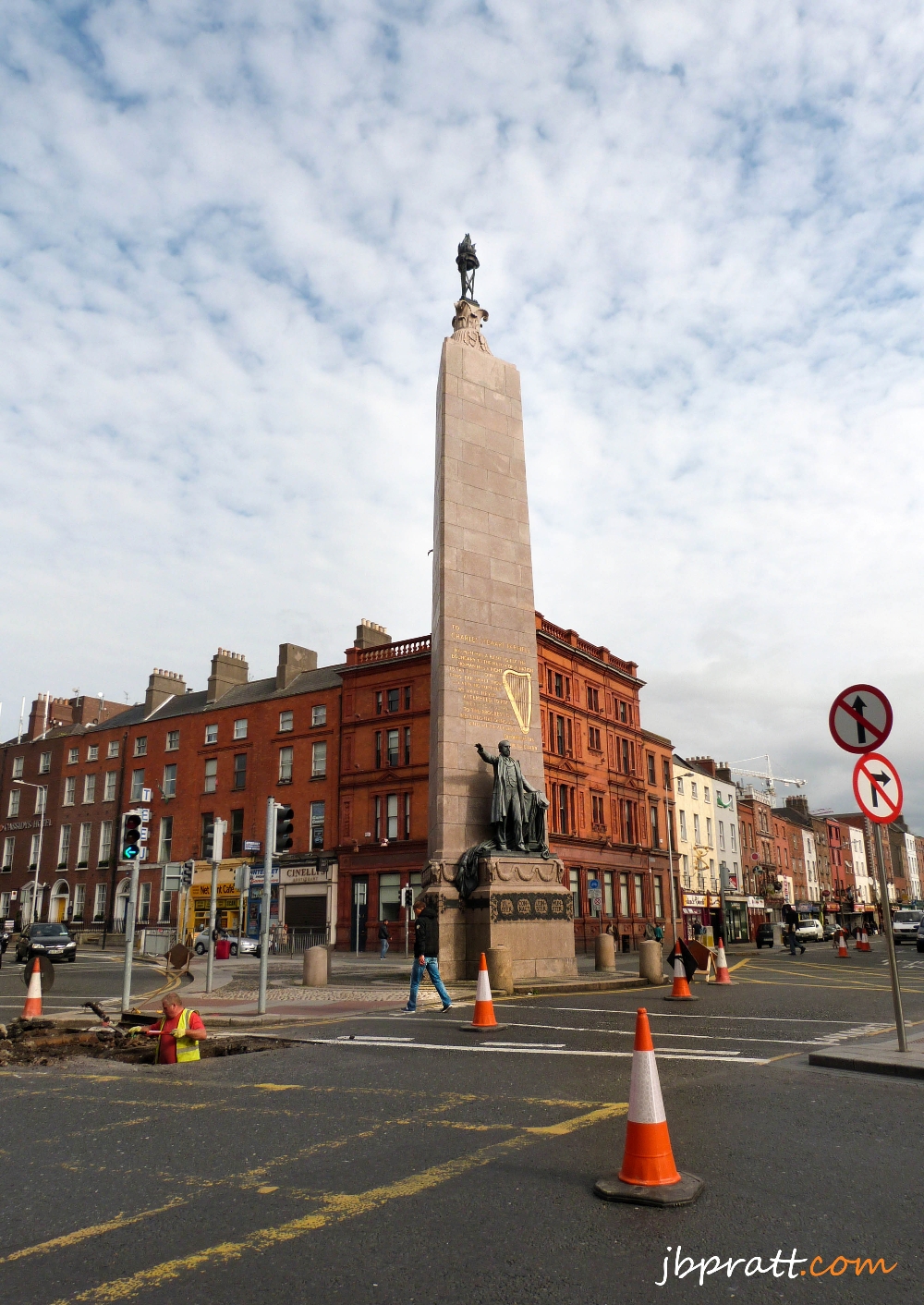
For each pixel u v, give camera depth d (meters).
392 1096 8.20
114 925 58.28
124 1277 4.32
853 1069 9.23
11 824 67.62
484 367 27.17
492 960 18.62
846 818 123.75
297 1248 4.64
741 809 78.69
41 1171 6.06
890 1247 4.61
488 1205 5.21
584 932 48.59
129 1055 11.41
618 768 56.97
